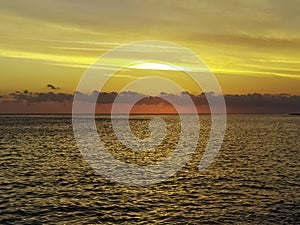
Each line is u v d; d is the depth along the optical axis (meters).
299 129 150.88
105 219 27.95
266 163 54.84
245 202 32.31
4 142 87.19
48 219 27.73
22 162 55.38
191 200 33.25
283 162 55.81
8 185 38.81
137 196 34.94
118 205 31.75
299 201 32.53
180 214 29.16
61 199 33.47
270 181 41.16
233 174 45.84
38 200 32.97
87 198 34.00
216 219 27.78
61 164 54.12
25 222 26.97
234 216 28.45
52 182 40.81
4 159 58.34
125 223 27.06
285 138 102.56
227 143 88.00
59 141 91.88
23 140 93.31
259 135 115.31
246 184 39.75
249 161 57.09
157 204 32.03
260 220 27.39
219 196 34.56
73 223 26.94
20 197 33.91
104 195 35.25
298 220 27.34
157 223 27.08
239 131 137.75
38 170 48.44
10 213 28.98
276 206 31.00
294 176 44.12
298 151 70.44
